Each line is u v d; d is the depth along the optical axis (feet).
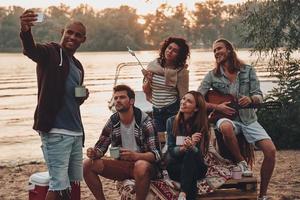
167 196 16.90
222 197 17.22
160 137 19.40
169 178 17.39
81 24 16.56
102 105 71.87
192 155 16.87
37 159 33.60
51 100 16.02
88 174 17.20
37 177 17.46
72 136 16.39
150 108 26.48
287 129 34.27
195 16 310.04
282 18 35.65
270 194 22.39
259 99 18.88
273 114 34.63
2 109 68.90
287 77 36.17
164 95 19.45
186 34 323.57
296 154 31.91
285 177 25.48
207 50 337.52
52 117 16.02
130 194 17.16
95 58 282.56
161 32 347.15
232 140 18.28
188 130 17.40
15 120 56.80
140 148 17.49
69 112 16.33
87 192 23.30
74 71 16.46
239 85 19.21
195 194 16.93
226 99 19.08
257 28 36.14
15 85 116.88
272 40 35.88
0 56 341.00
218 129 18.65
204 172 17.19
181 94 19.38
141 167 16.60
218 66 19.33
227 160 18.52
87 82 122.21
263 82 39.99
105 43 366.84
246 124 18.99
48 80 16.02
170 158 17.40
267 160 18.75
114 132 17.49
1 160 33.30
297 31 35.70
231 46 19.26
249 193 17.49
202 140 17.30
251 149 19.49
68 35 16.38
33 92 97.40
